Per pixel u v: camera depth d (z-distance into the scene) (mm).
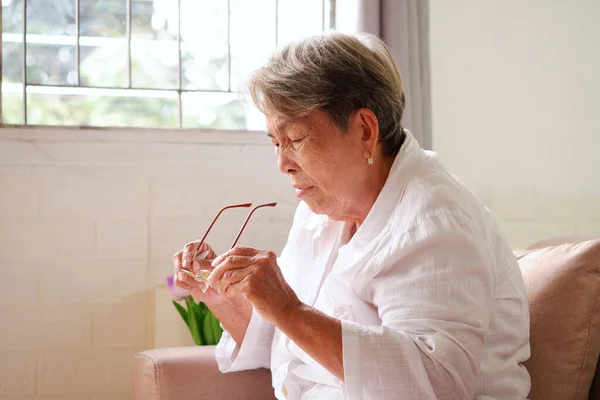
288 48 1319
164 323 2291
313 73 1265
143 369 1596
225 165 2430
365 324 1313
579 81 2648
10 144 2307
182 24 2531
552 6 2641
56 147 2332
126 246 2367
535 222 2611
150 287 2375
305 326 1173
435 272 1203
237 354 1606
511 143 2605
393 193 1318
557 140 2637
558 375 1382
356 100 1287
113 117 2467
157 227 2385
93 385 2338
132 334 2361
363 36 1384
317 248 1550
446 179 1319
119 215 2365
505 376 1302
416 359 1146
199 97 2527
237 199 2432
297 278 1579
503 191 2594
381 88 1311
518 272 1374
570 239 1740
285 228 2455
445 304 1185
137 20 2496
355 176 1333
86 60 2459
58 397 2318
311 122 1284
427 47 2463
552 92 2637
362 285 1294
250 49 2582
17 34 2414
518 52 2615
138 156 2381
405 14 2387
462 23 2574
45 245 2322
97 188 2355
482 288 1216
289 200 2465
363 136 1312
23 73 2410
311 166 1307
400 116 1372
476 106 2582
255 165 2449
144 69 2496
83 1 2463
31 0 2428
